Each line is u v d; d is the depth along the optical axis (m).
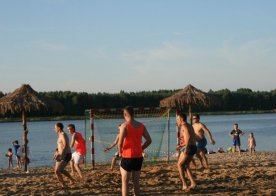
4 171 16.70
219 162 16.67
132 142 8.09
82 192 10.96
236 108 106.88
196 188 10.84
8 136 50.72
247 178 12.28
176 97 17.44
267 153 22.45
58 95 91.25
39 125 80.75
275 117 97.38
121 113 17.09
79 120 91.56
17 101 15.69
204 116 116.94
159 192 10.66
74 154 12.88
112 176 13.29
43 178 13.58
